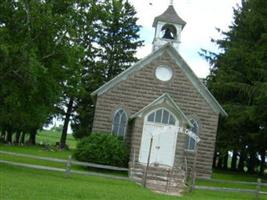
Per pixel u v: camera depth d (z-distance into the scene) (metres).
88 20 32.31
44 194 19.91
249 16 48.25
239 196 30.98
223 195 30.62
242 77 49.41
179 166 37.06
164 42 42.03
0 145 53.84
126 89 39.97
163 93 40.00
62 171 30.17
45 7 30.33
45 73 30.17
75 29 31.70
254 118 41.66
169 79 40.25
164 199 23.84
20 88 30.56
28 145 61.00
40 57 30.94
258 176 50.28
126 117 39.81
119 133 39.69
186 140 40.00
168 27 42.62
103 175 30.56
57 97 33.16
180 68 40.41
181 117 38.06
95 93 39.78
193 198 26.61
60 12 31.70
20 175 26.16
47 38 30.72
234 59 49.69
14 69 29.56
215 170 55.34
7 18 30.27
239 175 49.69
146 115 37.97
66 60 31.59
